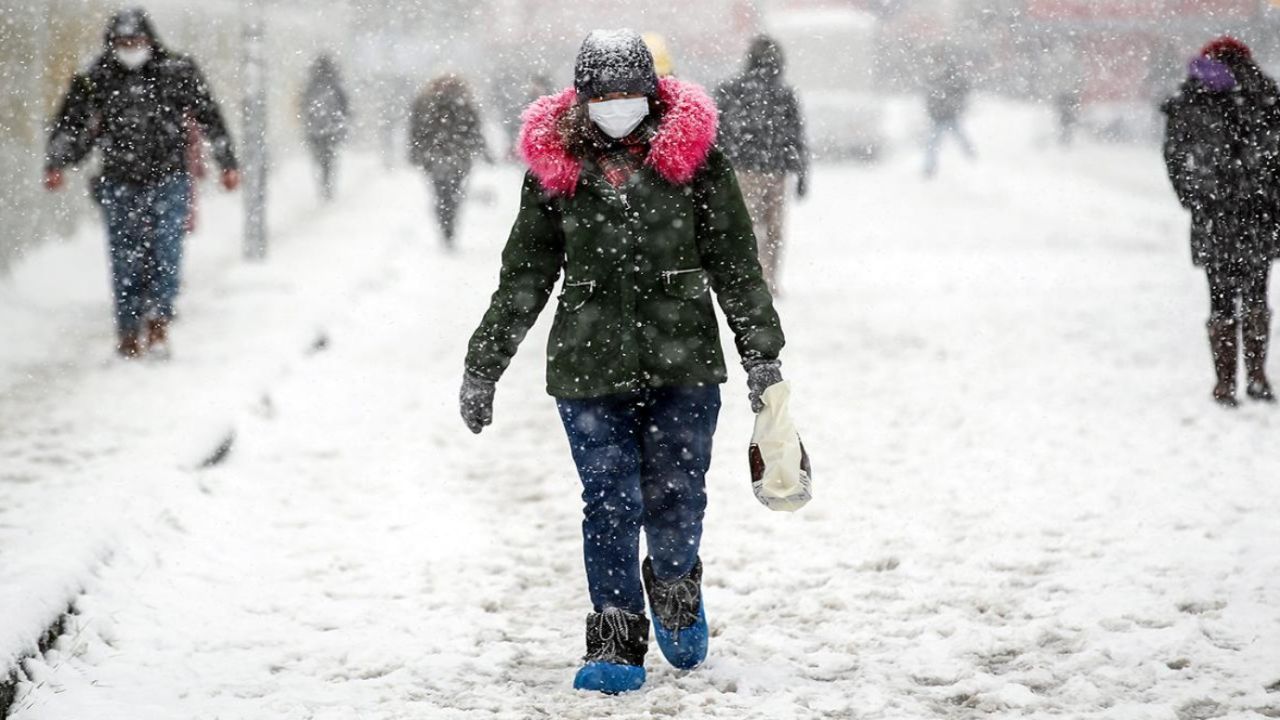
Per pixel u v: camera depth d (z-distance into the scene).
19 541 15.54
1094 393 24.19
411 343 30.50
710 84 93.81
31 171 37.59
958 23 101.44
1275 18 82.00
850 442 21.59
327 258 43.19
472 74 92.25
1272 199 22.30
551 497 19.25
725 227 12.29
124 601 14.80
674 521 12.61
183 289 36.44
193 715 12.16
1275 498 17.72
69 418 22.34
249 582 15.84
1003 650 13.38
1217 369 22.77
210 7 60.78
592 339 12.19
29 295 33.50
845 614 14.52
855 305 34.78
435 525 17.97
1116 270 40.28
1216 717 11.68
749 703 12.23
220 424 21.11
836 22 93.38
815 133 85.19
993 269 40.97
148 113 27.23
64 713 12.15
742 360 12.45
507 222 55.59
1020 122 97.69
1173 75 96.62
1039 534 16.81
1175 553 15.75
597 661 12.63
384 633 14.25
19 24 37.00
